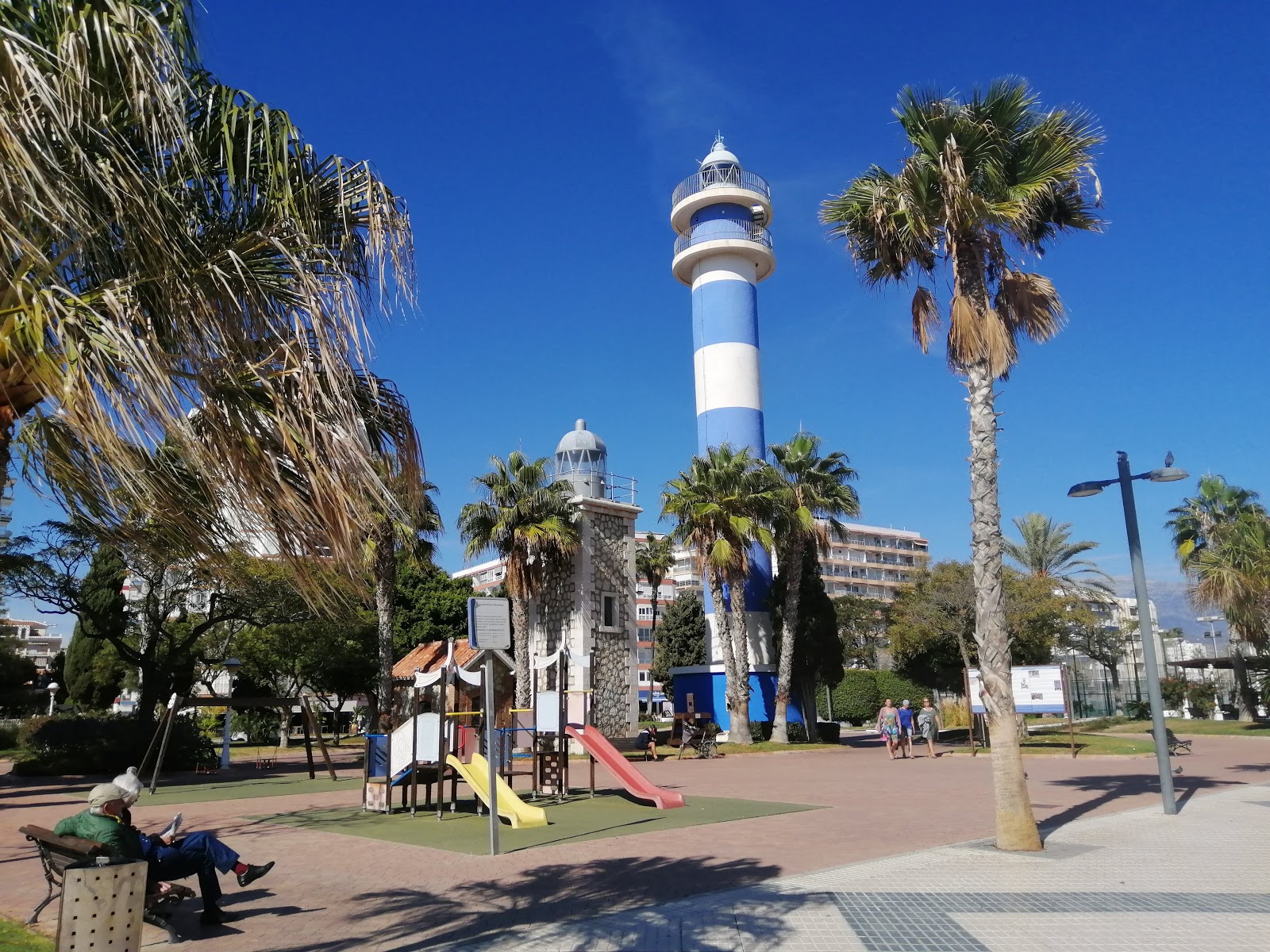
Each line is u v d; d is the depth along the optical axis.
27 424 4.34
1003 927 6.32
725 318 39.50
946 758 25.92
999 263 10.88
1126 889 7.52
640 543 58.00
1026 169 10.42
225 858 7.04
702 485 30.97
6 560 22.34
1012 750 9.63
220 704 20.38
